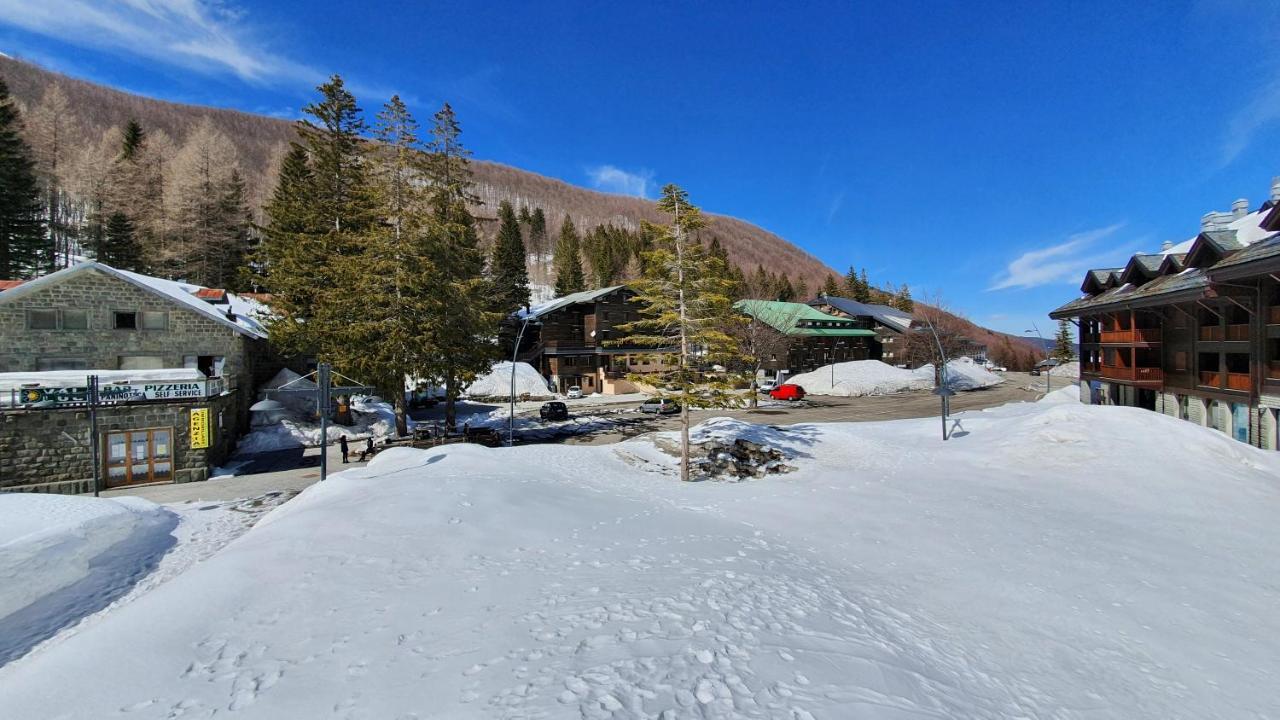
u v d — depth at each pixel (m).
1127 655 8.77
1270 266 21.38
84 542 15.00
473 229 45.06
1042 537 14.92
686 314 25.33
